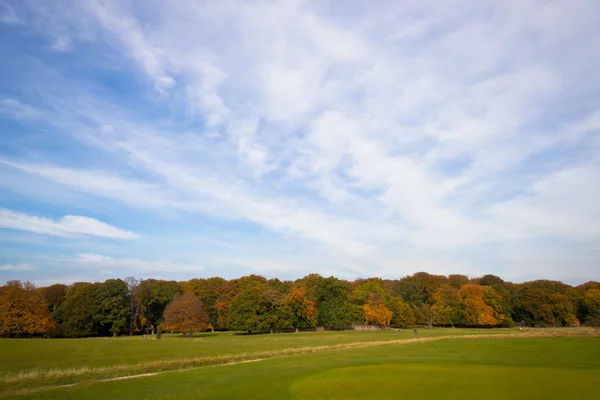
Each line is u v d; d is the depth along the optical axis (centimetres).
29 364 3512
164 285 12412
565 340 6294
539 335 7456
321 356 4259
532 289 12619
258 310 10219
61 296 11600
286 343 6312
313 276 13525
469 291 12219
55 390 2452
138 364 3531
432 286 14638
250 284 12750
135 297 11288
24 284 9331
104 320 10019
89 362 3688
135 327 11019
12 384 2658
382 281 15475
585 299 12044
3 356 4044
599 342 5875
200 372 3152
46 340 6712
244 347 5488
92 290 10144
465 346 5466
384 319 11375
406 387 2211
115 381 2770
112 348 5156
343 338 7588
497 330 10206
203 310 10475
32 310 8956
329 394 2111
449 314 12200
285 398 2066
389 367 3052
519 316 12975
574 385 2194
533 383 2264
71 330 9681
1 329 8519
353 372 2864
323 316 11231
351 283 15312
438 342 6184
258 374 2959
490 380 2377
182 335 9912
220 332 11181
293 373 2955
